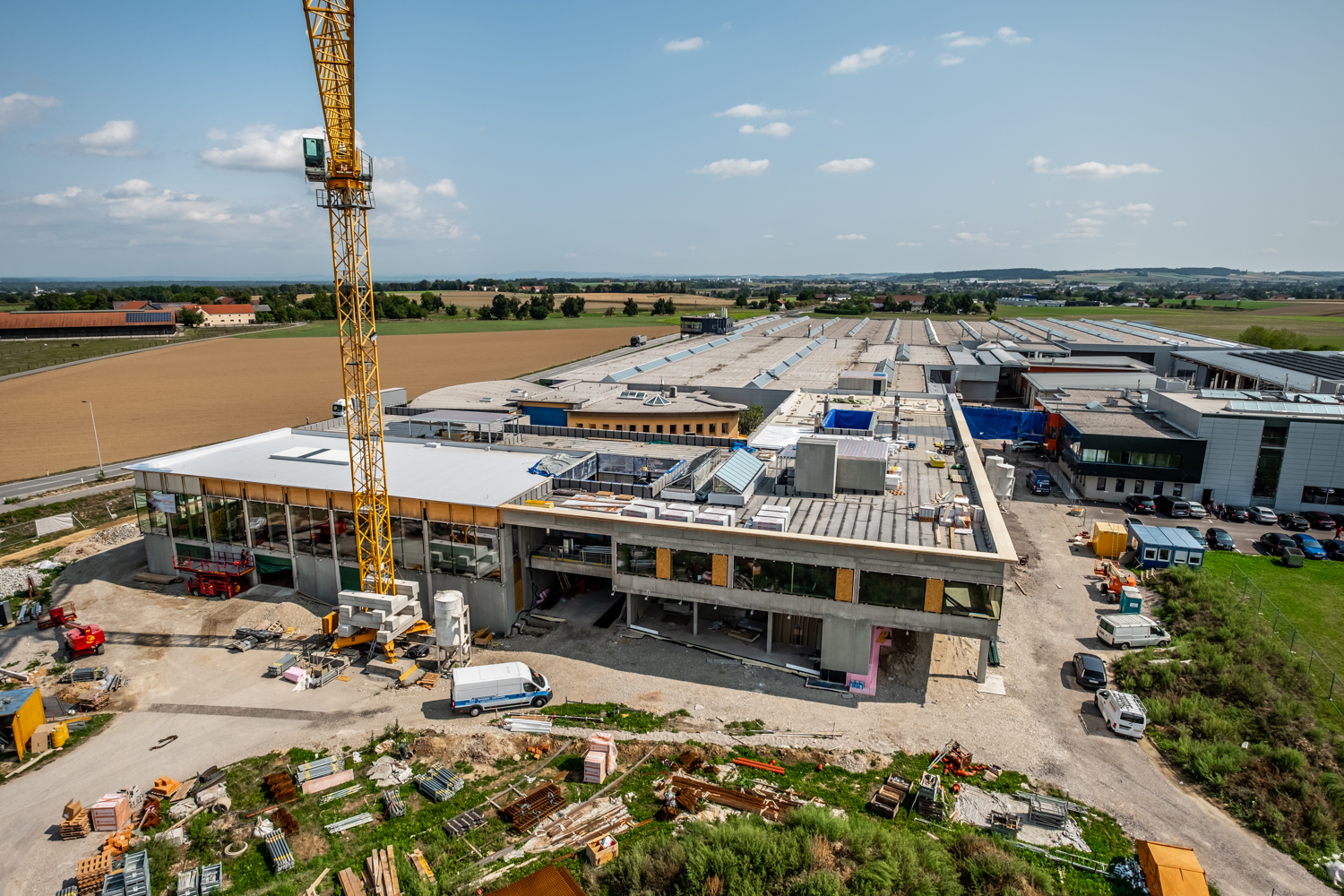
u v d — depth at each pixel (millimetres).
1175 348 155250
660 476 67125
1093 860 36094
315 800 40125
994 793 40625
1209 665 51906
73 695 49562
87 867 35031
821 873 33219
